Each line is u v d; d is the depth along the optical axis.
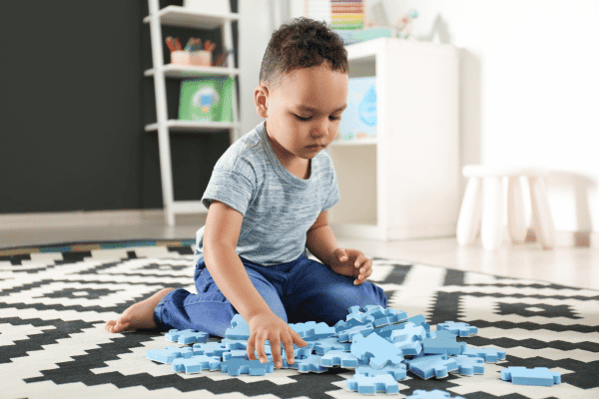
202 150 3.18
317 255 1.02
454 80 2.42
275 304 0.83
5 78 2.74
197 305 0.86
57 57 2.84
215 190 0.82
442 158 2.39
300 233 0.95
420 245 2.09
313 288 0.92
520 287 1.26
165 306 0.88
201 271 0.97
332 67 0.71
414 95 2.30
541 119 2.16
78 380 0.65
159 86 2.83
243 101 3.16
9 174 2.76
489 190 1.94
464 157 2.46
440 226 2.40
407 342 0.71
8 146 2.75
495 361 0.72
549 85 2.13
